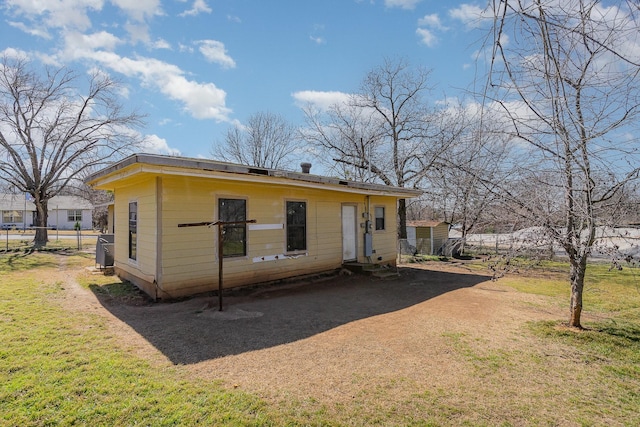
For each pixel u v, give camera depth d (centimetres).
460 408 312
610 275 1155
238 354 428
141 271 783
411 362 412
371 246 1212
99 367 376
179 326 539
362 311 655
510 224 509
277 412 298
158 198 702
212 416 288
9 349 420
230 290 816
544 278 1095
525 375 382
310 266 1013
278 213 927
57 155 1995
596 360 426
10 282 870
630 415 306
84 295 743
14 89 1847
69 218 4175
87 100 2005
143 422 277
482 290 888
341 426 280
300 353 435
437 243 1855
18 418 276
